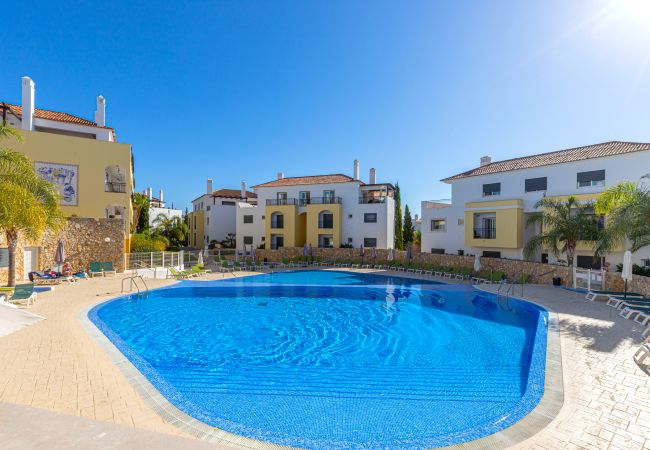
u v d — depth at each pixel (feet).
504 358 31.04
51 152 79.61
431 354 32.07
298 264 109.50
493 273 71.31
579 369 23.58
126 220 87.71
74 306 43.93
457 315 47.37
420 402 22.48
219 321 44.16
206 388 24.43
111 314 46.78
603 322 36.45
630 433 15.90
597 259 70.69
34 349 26.91
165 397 19.84
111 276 73.36
